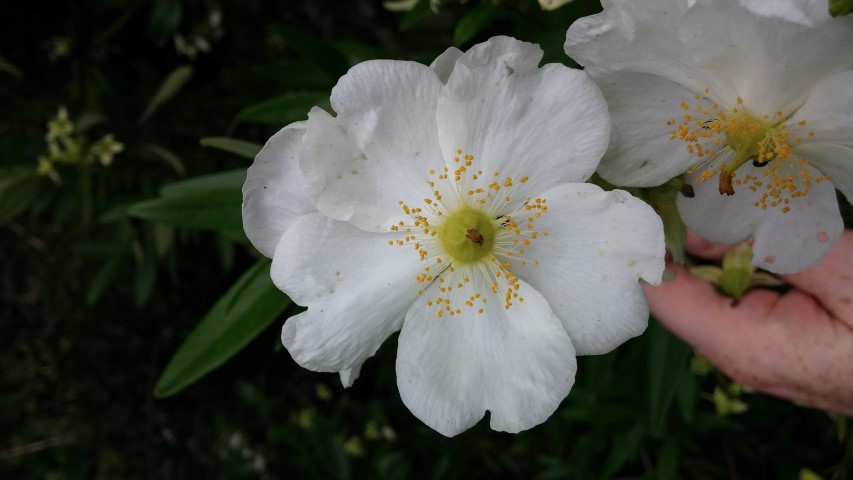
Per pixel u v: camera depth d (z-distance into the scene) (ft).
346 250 0.37
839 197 0.53
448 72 0.34
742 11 0.29
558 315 0.36
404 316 0.39
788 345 0.44
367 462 1.32
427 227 0.37
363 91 0.33
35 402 1.27
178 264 1.15
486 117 0.34
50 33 0.99
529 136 0.34
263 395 1.34
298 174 0.36
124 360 1.28
